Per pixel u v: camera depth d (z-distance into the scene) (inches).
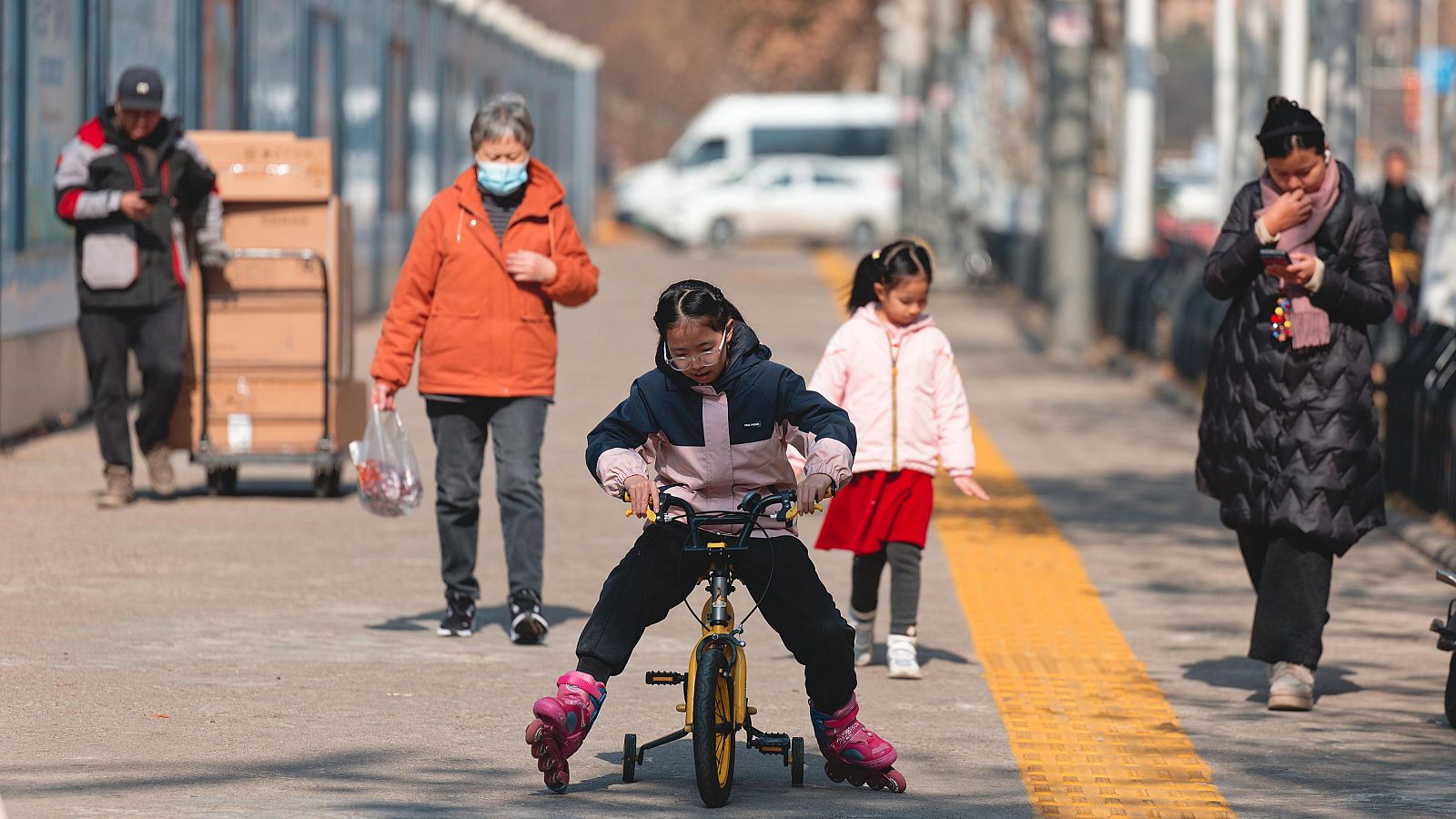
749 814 674.8
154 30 1969.7
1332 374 847.1
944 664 942.4
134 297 1296.8
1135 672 930.7
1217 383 870.4
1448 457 1295.5
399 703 828.6
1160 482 1535.4
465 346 954.1
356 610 1020.5
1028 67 5438.0
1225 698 881.5
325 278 1365.7
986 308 3393.2
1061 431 1838.1
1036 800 702.5
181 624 970.7
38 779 693.3
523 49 4940.9
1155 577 1163.9
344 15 2770.7
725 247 5497.1
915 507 906.7
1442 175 1780.3
